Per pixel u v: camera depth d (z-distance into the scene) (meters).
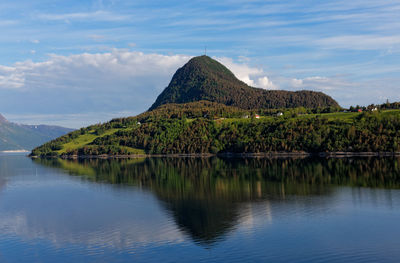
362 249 56.16
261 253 55.44
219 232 66.31
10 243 64.69
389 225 68.25
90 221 77.88
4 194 118.62
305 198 94.88
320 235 63.19
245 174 151.62
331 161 197.50
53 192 118.75
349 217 74.56
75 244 62.84
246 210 83.19
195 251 57.06
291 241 60.41
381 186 109.50
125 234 67.25
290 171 156.25
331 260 52.19
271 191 106.94
